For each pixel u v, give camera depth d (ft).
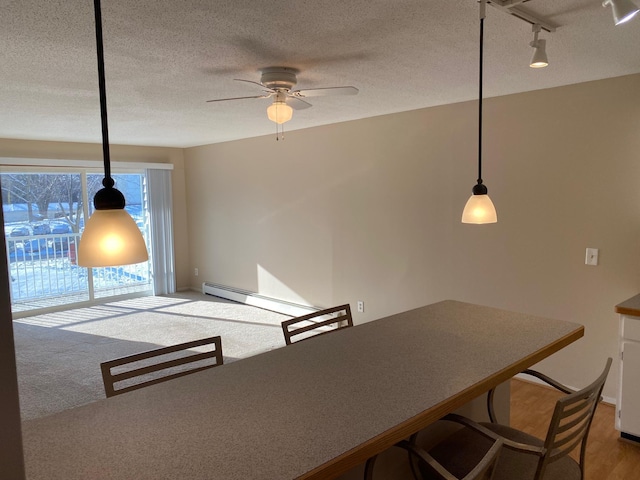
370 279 16.08
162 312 20.18
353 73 9.47
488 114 12.46
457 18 6.48
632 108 10.11
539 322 7.82
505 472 5.40
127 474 3.72
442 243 13.88
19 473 2.11
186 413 4.80
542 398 11.35
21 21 6.27
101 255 4.99
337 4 5.92
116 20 6.30
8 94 10.68
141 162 22.80
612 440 9.43
